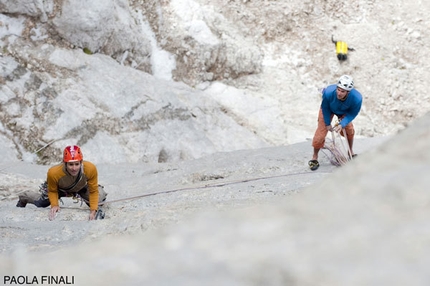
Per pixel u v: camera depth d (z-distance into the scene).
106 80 27.20
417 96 36.06
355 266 1.87
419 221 2.01
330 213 2.20
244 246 2.10
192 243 2.19
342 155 15.99
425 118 2.89
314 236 2.07
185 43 33.03
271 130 31.91
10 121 23.59
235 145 28.92
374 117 35.31
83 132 24.41
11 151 22.77
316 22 38.50
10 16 26.91
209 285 1.91
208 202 12.53
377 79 36.50
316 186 2.56
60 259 2.30
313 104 34.97
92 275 2.10
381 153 2.57
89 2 28.08
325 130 15.75
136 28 31.55
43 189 13.38
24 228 11.20
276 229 2.17
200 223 2.33
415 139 2.60
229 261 2.02
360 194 2.27
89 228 10.87
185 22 33.50
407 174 2.27
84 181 12.25
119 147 24.52
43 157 23.36
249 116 32.28
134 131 26.05
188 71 32.88
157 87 28.47
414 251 1.89
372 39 38.00
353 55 37.41
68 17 27.56
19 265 2.29
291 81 35.72
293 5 38.47
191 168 18.83
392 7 39.62
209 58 33.41
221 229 2.25
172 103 27.80
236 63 34.56
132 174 19.83
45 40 27.44
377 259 1.88
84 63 27.45
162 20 32.94
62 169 12.06
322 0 39.19
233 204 11.69
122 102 26.56
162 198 13.95
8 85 24.34
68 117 24.42
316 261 1.93
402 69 37.28
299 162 17.09
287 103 34.50
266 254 2.01
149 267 2.07
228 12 37.31
